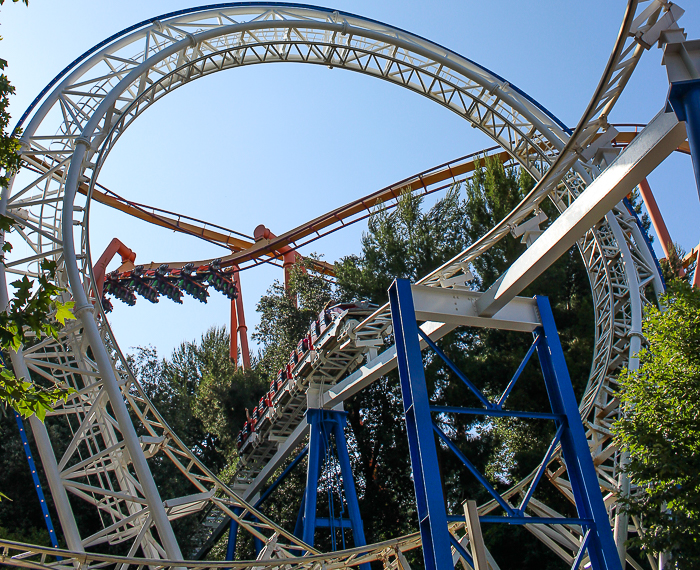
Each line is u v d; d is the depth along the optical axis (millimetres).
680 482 15477
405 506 33344
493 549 28188
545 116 25094
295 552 22531
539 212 18156
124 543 30688
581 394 29438
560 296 32719
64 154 21281
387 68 26297
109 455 19422
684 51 8906
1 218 9125
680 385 16297
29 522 29453
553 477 22125
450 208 37594
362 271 35875
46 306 8359
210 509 37125
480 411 12523
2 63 9797
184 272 41094
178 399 41969
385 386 35344
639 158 10250
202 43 24844
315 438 23578
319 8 26156
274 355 41375
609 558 11688
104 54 23203
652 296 32250
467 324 14102
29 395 8875
